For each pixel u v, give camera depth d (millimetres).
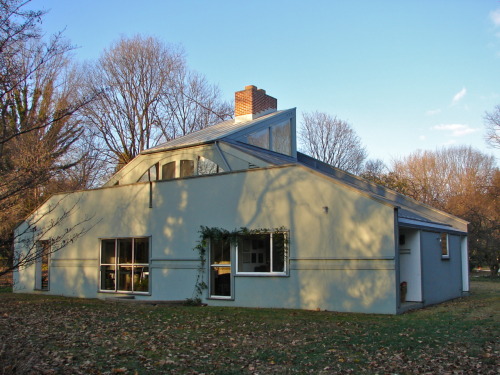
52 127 13312
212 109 43031
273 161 18344
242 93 23641
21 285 21672
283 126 23391
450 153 47969
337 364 7500
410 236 15164
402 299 14742
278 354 8156
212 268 16156
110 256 18844
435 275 16125
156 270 17297
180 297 16578
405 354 8070
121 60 36719
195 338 9562
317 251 14023
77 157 28859
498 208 35000
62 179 22562
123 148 36969
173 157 21031
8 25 7012
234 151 18875
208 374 7039
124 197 18516
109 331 10391
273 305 14656
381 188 21438
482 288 22656
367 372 7074
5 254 9602
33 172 8141
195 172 20109
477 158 46906
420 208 20469
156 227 17500
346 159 50656
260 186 15266
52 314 13344
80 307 15188
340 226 13703
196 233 16453
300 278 14250
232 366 7453
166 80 38969
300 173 14539
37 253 7688
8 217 14648
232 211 15750
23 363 6910
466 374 6891
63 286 20047
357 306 13258
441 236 17281
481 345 8641
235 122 23734
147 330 10523
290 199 14641
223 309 14391
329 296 13719
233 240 15578
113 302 17000
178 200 17047
